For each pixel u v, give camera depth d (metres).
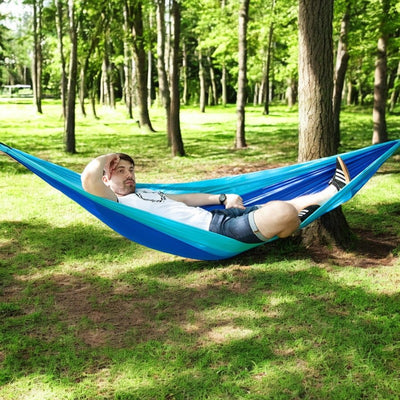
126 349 3.17
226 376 2.86
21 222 6.23
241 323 3.49
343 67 12.59
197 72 49.53
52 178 4.35
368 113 30.86
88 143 15.34
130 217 4.17
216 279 4.34
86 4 13.47
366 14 12.30
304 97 5.00
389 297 3.82
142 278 4.41
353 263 4.63
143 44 18.61
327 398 2.65
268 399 2.65
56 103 46.00
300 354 3.05
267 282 4.21
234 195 4.90
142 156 12.29
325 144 5.01
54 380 2.86
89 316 3.69
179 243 4.37
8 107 36.97
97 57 25.83
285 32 26.12
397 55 17.89
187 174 9.70
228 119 26.97
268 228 4.20
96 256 5.04
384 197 7.20
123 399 2.68
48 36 32.00
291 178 5.02
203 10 21.62
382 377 2.79
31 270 4.66
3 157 11.44
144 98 19.58
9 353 3.15
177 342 3.26
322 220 4.98
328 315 3.56
